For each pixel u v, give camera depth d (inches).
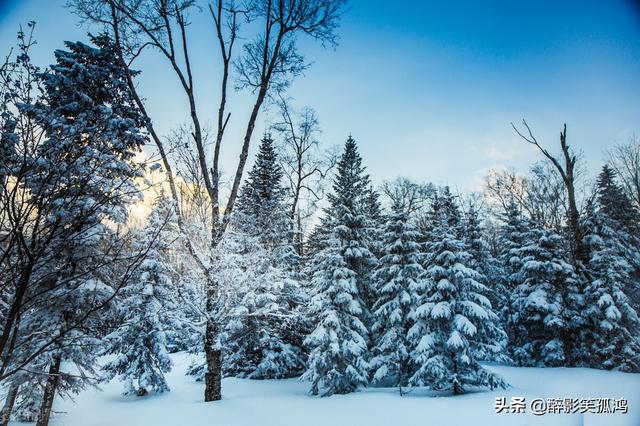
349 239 672.4
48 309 335.9
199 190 490.0
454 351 532.1
